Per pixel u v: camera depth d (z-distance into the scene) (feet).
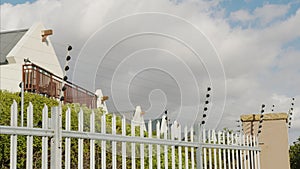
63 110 21.63
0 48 65.72
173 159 20.54
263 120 30.30
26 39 63.98
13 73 59.26
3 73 57.88
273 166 29.60
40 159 18.48
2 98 24.30
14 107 13.93
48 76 47.91
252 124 30.50
